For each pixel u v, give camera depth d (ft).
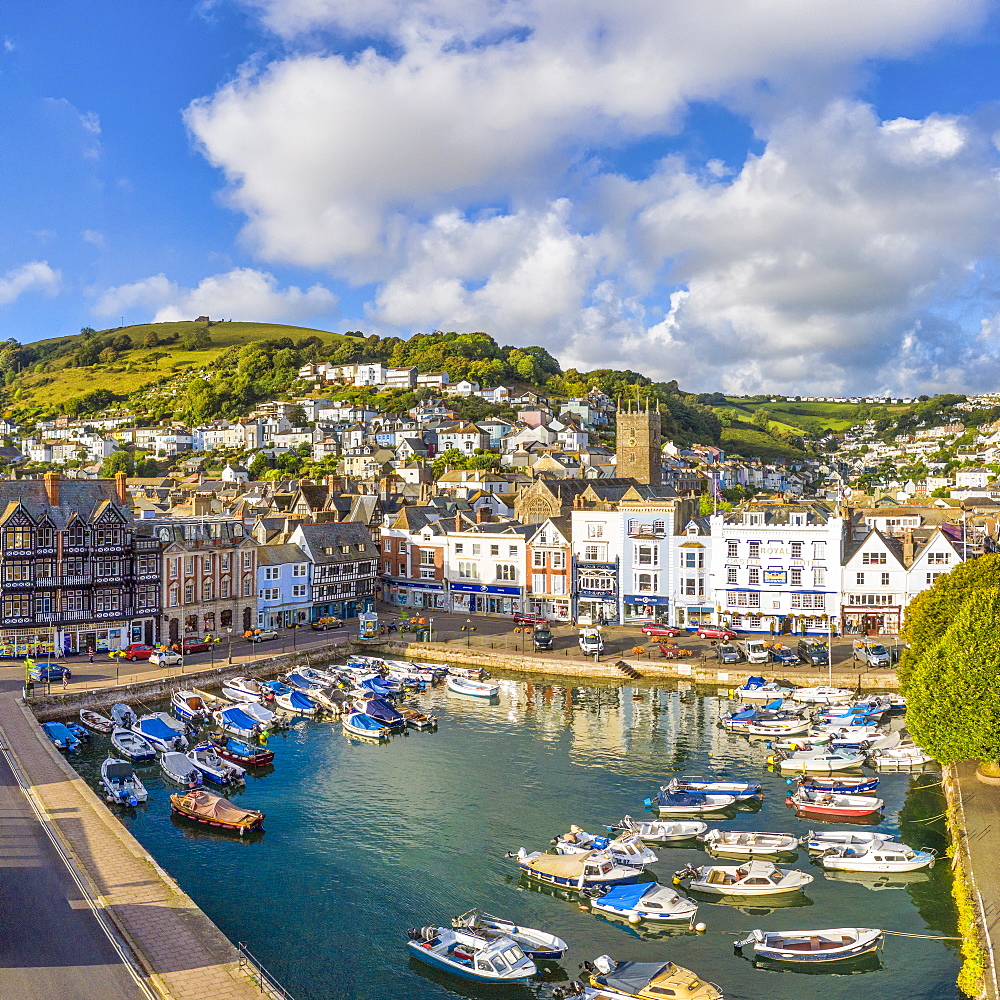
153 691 281.95
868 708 262.26
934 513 489.26
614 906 151.74
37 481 326.44
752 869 161.38
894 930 146.30
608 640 356.79
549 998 128.47
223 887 161.58
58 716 258.78
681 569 377.50
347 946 142.20
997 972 123.34
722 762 228.84
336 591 422.41
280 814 196.13
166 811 197.57
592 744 244.63
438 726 263.29
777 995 128.77
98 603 321.73
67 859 148.15
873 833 176.45
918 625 242.99
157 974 113.70
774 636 354.54
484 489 650.43
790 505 417.90
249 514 538.88
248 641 355.77
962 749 181.06
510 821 191.62
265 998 109.09
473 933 139.64
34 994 108.58
